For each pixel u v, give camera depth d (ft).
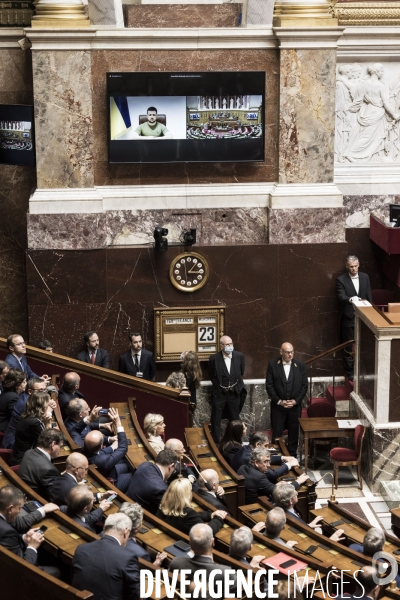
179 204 42.83
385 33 43.88
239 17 41.98
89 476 27.04
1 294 46.14
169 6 41.50
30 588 19.44
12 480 24.97
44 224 41.78
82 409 31.19
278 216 42.73
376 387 36.78
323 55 41.63
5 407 31.37
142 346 43.11
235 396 41.60
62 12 40.22
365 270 45.73
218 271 42.78
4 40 43.06
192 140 41.98
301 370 40.34
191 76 41.27
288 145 42.45
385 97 44.93
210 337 43.16
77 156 41.65
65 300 42.34
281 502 27.30
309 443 40.19
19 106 41.29
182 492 25.30
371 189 45.47
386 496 36.40
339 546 24.95
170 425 36.42
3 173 44.96
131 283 42.55
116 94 41.09
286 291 43.19
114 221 42.68
